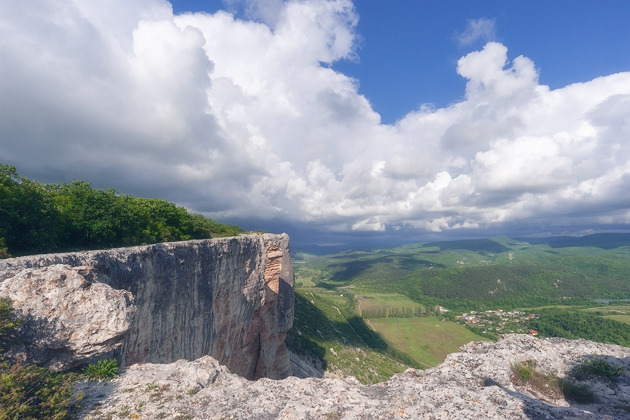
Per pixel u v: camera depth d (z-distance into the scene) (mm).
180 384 12633
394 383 13648
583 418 10023
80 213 29812
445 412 10492
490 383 13555
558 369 15234
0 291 12773
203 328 29469
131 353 20203
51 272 13984
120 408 11016
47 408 10211
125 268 19750
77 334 12984
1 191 22938
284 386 12680
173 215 45125
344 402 11414
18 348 11938
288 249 55031
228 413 10734
